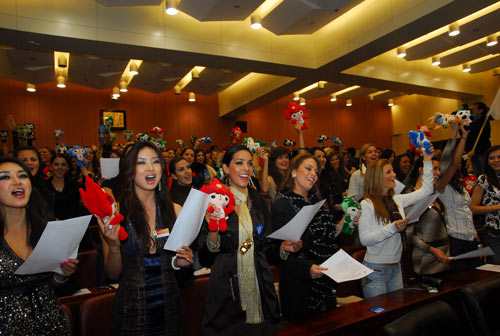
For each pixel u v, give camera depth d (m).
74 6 5.88
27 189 1.62
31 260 1.48
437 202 3.52
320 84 10.67
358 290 3.24
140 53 6.72
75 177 4.14
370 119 14.90
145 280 1.67
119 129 11.39
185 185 3.92
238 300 1.96
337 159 5.98
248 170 2.19
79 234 1.55
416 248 3.06
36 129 10.43
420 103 13.84
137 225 1.70
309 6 5.95
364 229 2.68
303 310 2.10
